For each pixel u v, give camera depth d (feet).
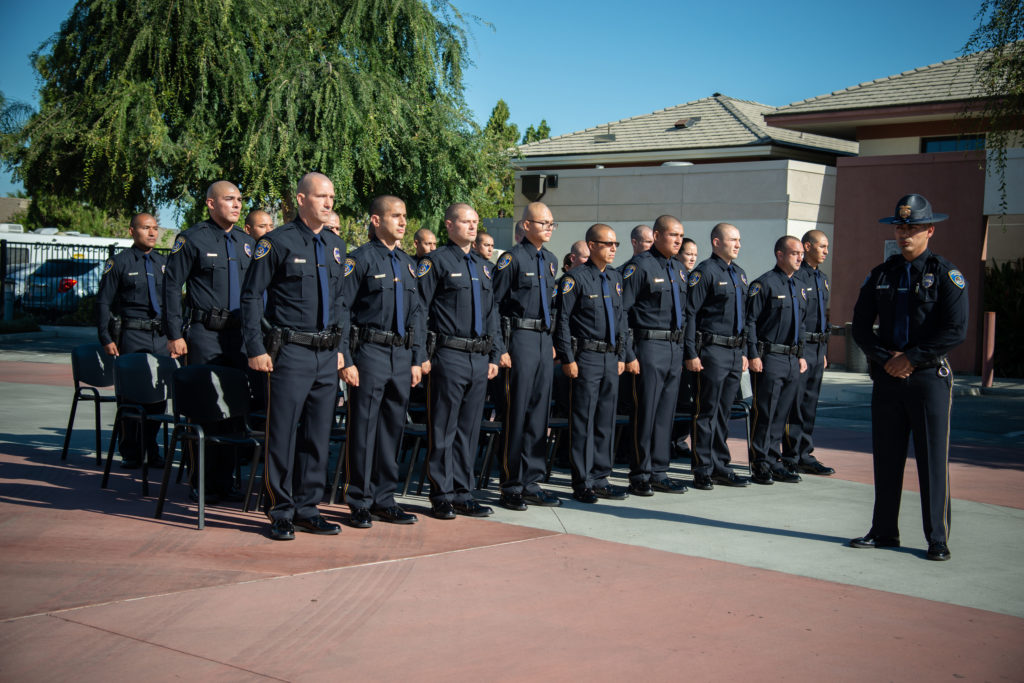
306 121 56.08
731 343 25.67
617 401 26.55
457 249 21.21
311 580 16.05
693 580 16.92
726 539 20.01
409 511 21.79
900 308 19.02
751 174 61.72
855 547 19.60
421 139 60.34
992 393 52.39
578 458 23.38
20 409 36.86
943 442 18.84
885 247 60.75
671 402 25.20
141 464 25.86
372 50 58.65
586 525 20.86
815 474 28.45
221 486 21.90
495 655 13.07
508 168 69.36
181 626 13.69
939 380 18.80
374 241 20.62
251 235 26.78
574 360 22.97
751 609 15.42
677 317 24.80
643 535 20.12
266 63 55.57
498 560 17.76
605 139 78.69
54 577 15.70
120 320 26.86
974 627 14.90
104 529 18.86
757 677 12.64
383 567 17.01
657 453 25.26
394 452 20.63
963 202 58.03
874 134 67.77
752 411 26.96
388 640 13.48
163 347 27.43
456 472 21.74
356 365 20.04
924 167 59.26
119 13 55.31
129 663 12.30
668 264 24.91
